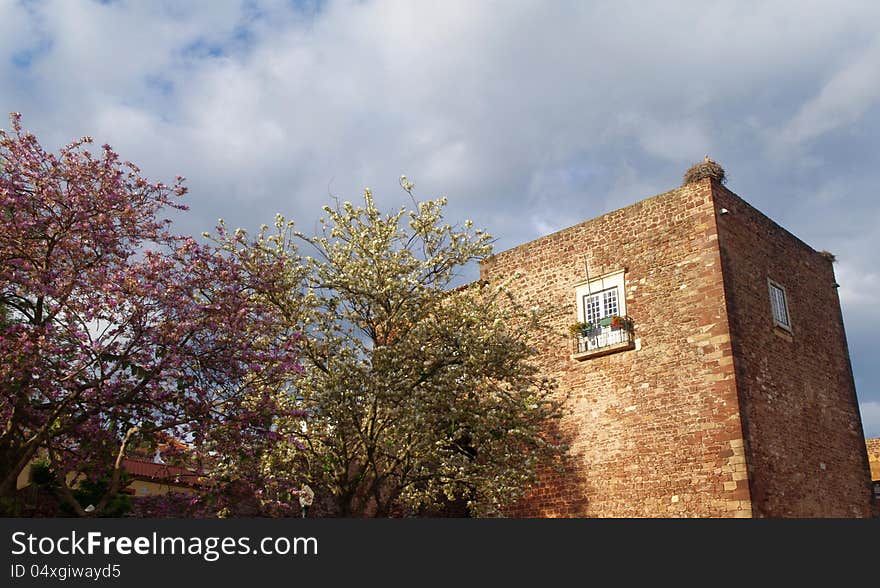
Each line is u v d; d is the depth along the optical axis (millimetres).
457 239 18359
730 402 18016
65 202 12664
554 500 20672
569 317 21859
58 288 11992
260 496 14281
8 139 12648
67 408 12430
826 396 21484
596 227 21953
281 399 16359
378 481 16188
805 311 22000
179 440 13086
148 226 13461
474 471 16875
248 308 14000
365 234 17641
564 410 20859
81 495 16922
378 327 17672
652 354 19734
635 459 19328
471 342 16781
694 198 20031
